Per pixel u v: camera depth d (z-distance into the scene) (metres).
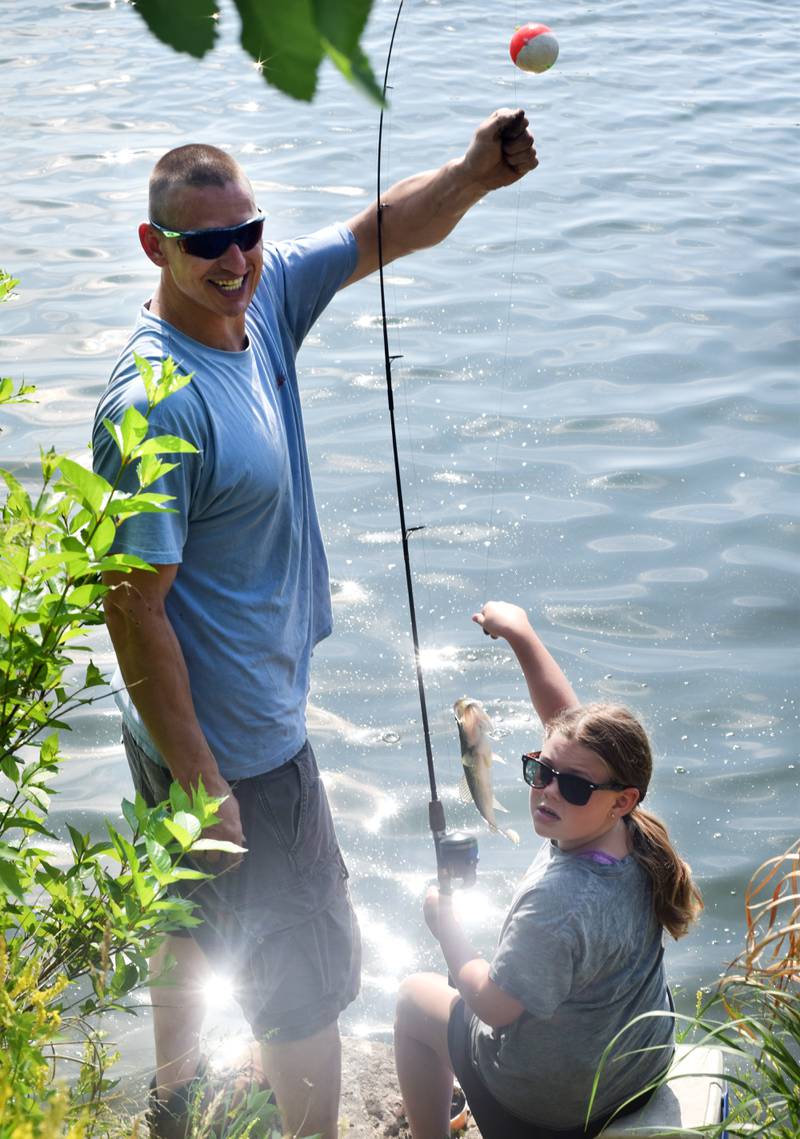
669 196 17.31
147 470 3.02
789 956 5.02
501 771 8.27
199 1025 4.92
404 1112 5.79
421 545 10.33
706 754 8.33
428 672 9.05
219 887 4.62
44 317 13.69
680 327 13.80
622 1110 4.43
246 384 4.46
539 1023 4.28
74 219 16.12
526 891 4.29
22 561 2.87
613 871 4.25
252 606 4.52
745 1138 4.04
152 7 0.70
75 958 3.26
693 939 7.04
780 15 27.14
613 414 12.20
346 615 9.62
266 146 18.53
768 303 14.34
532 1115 4.46
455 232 16.17
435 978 5.11
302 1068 4.82
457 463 11.41
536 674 5.14
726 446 11.71
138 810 3.30
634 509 10.84
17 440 11.32
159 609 4.19
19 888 2.89
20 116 19.83
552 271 15.12
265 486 4.41
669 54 24.03
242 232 4.18
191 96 20.77
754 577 10.00
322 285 5.14
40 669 3.07
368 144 18.59
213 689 4.50
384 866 7.62
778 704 8.76
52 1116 2.44
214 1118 4.35
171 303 4.36
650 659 9.16
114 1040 6.03
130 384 4.19
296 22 0.69
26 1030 2.77
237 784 4.59
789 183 17.72
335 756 8.40
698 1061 4.78
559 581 9.97
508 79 22.08
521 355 13.20
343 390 12.54
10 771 3.22
